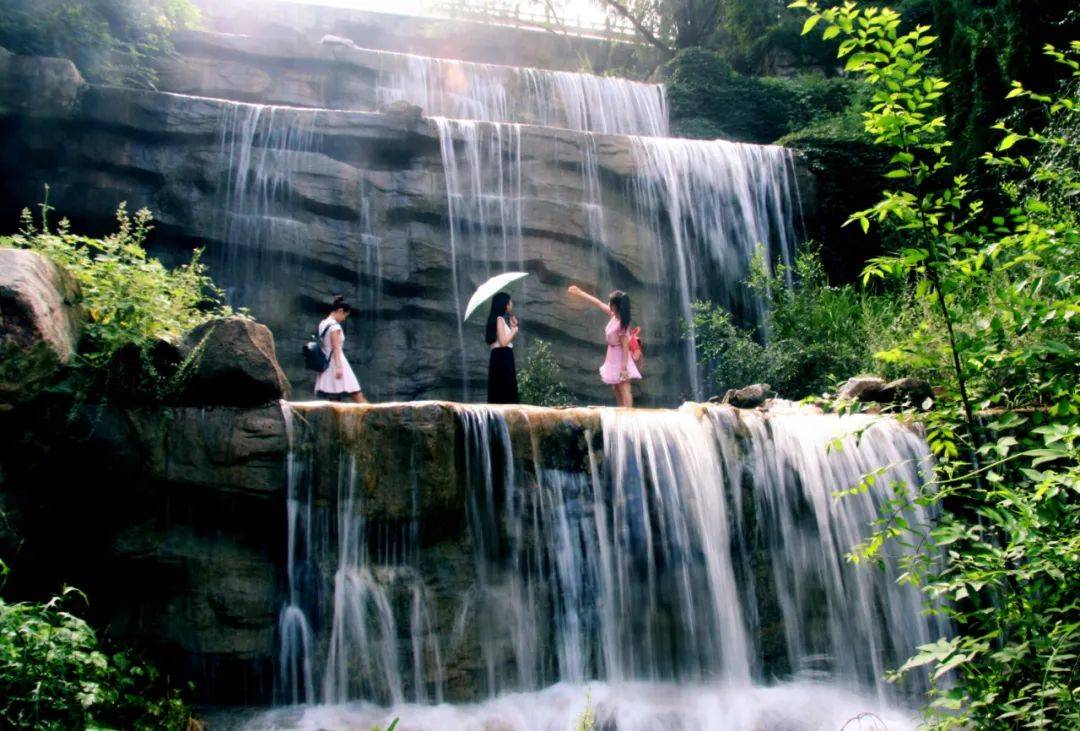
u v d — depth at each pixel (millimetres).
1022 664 4605
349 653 6602
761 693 7438
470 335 14102
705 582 7672
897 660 7883
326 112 13992
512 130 14820
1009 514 4258
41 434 6238
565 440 7512
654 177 15688
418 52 24734
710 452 7934
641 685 7297
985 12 16953
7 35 14305
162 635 6414
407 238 13977
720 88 22000
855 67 4473
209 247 13266
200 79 16422
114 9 15781
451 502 6914
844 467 8312
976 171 15195
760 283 15344
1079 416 4223
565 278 14680
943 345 5508
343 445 6781
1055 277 4312
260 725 6105
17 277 6133
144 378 6586
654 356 15242
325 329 11055
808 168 17312
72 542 6527
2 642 4918
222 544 6625
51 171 12836
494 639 6973
